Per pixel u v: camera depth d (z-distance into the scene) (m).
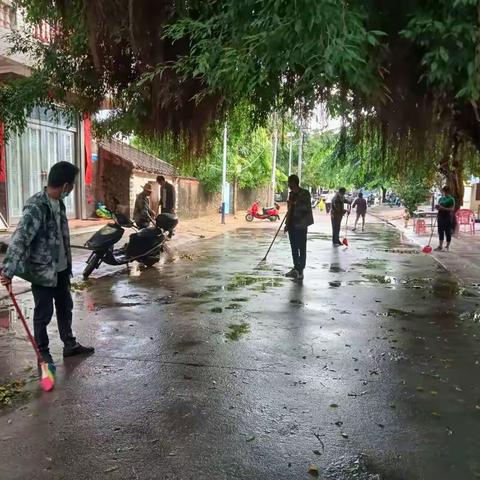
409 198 22.11
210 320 6.57
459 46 3.37
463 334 6.13
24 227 4.52
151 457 3.30
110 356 5.17
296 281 9.47
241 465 3.22
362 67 3.56
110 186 20.56
